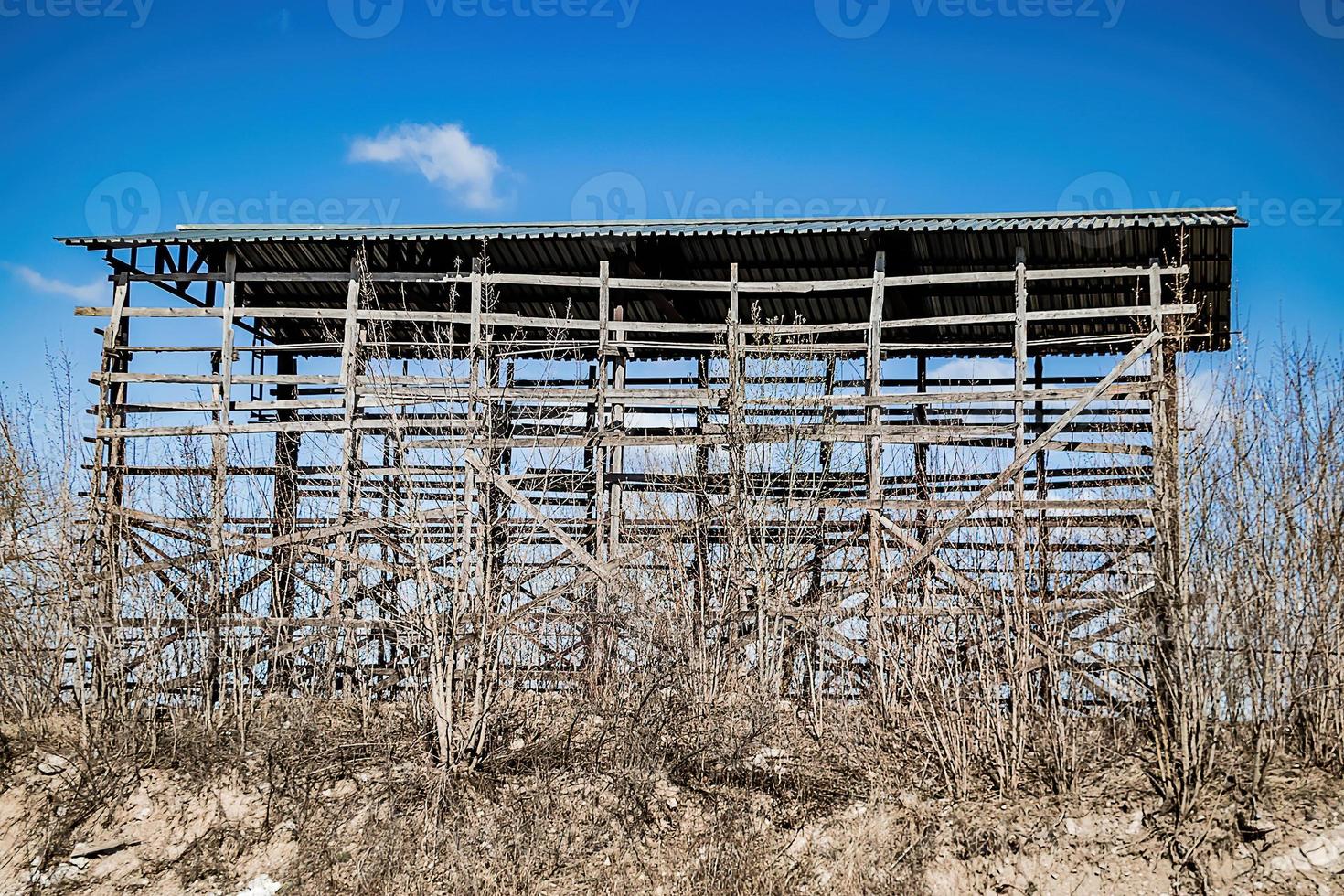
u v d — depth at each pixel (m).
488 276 18.88
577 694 17.95
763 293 20.70
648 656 17.67
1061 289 20.25
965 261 19.38
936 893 14.50
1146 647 15.45
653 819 15.98
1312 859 13.66
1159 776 14.98
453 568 17.42
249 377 19.12
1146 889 13.97
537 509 18.12
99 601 18.17
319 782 16.89
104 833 16.42
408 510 17.72
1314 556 15.29
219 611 18.25
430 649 17.12
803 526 18.20
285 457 19.97
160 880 15.88
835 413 18.88
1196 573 15.11
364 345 19.06
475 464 17.92
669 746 16.92
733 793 16.12
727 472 18.56
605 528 18.72
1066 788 15.13
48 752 17.34
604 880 15.25
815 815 15.62
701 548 18.33
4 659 18.22
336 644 18.69
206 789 16.84
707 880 15.03
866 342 20.11
